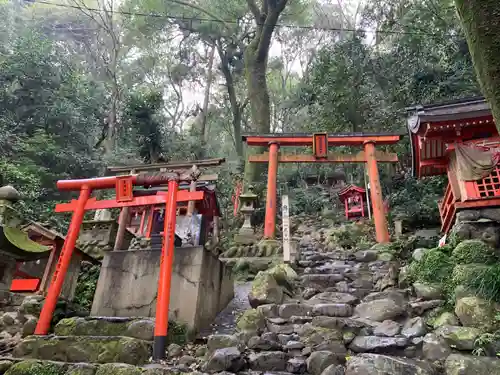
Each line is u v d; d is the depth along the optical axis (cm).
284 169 2669
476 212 702
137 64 3359
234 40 2788
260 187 2036
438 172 933
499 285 492
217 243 1277
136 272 627
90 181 637
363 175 2166
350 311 565
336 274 746
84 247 1080
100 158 1900
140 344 472
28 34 1934
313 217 2038
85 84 2139
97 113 2180
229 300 765
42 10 3241
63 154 1694
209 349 474
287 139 1349
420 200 1636
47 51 1902
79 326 523
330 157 1304
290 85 3416
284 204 868
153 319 531
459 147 759
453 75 1617
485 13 251
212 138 3747
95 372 420
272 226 1224
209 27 2823
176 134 2562
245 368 436
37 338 496
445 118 735
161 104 2256
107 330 516
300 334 497
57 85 1888
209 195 1420
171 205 572
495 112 242
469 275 539
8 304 668
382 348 454
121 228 775
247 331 514
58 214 1373
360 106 1869
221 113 3544
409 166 1877
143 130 2184
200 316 587
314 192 2372
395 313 544
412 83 1700
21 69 1748
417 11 1853
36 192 1368
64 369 431
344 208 2181
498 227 674
